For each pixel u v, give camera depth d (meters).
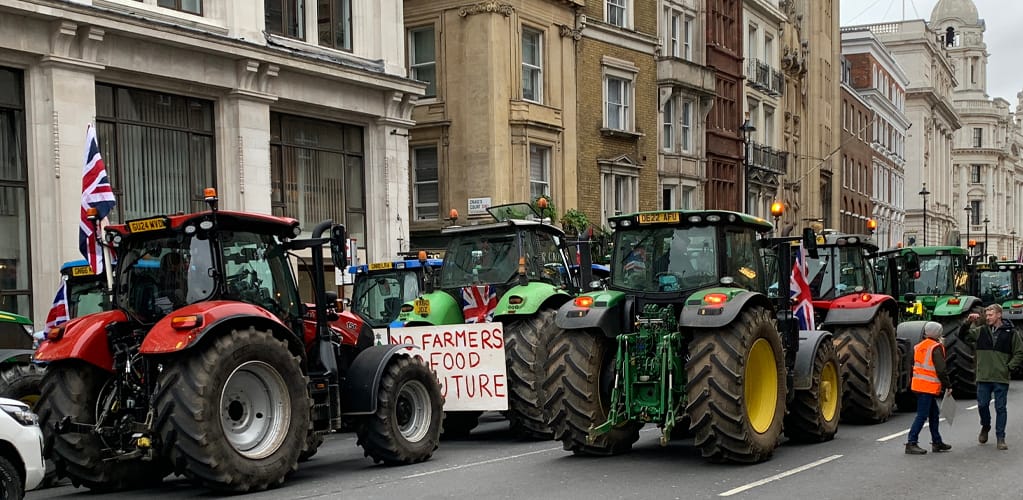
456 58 27.33
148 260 9.46
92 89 17.02
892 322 14.18
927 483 9.36
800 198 49.75
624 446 11.19
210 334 8.77
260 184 20.12
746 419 10.00
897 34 90.12
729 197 39.44
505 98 27.27
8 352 10.88
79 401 9.10
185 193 19.12
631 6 32.91
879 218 68.75
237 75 19.61
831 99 56.06
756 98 42.84
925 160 91.12
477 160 27.05
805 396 11.66
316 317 10.27
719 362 9.92
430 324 13.25
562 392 10.73
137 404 9.12
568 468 10.31
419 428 11.10
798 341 11.76
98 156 12.85
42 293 16.33
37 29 16.17
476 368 12.39
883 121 70.56
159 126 18.64
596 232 28.41
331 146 22.59
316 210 22.14
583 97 30.50
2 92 16.17
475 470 10.28
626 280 11.09
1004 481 9.48
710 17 37.94
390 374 10.66
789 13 48.38
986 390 11.71
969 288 20.30
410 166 28.34
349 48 23.02
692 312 10.00
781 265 11.74
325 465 11.01
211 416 8.57
